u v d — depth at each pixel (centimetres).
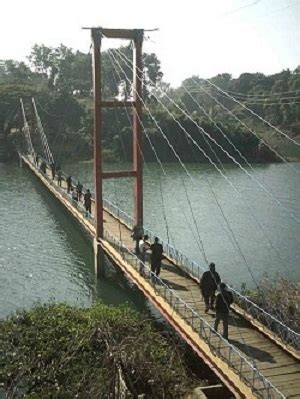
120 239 2534
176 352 1550
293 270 2781
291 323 1686
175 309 1636
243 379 1240
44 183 4912
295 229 3744
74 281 2522
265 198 5028
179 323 1553
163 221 3994
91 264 2792
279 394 1162
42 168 5225
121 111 8888
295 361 1340
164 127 8262
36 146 8162
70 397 1334
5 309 2145
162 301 1723
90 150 8431
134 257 2173
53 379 1418
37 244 3166
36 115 7719
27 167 6725
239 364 1320
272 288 1972
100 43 2455
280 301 1814
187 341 1484
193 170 7200
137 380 1368
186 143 8250
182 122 8206
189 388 1398
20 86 9438
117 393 1298
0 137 8156
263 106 7994
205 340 1429
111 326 1619
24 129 7856
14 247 3092
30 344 1555
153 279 1864
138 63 2491
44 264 2777
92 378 1378
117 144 8462
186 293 1798
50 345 1538
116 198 4922
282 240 3434
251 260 2973
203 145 8244
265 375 1270
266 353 1380
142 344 1472
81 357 1487
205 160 8256
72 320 1691
